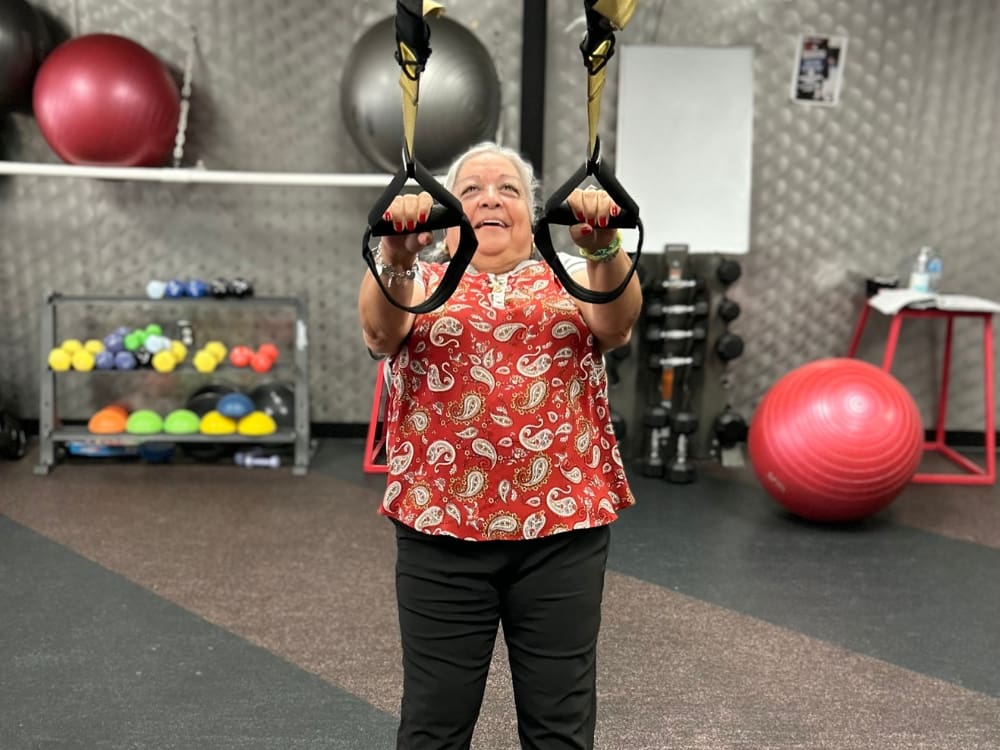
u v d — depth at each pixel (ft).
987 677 7.48
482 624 4.32
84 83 11.48
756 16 13.48
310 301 14.28
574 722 4.42
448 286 3.77
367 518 11.19
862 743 6.47
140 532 10.57
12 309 14.14
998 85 13.71
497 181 4.38
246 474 12.96
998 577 9.65
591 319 4.20
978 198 14.07
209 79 13.52
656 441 13.00
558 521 4.16
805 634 8.22
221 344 13.19
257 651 7.72
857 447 10.28
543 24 12.86
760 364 14.49
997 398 14.74
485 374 4.12
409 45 3.37
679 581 9.40
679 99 12.84
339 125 13.74
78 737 6.40
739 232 13.07
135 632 8.05
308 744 6.36
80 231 13.91
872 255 14.21
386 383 4.53
